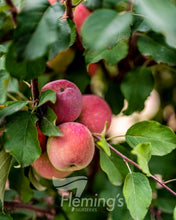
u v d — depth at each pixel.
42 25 0.62
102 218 0.86
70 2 0.68
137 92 0.83
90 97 0.79
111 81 0.89
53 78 0.83
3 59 0.71
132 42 0.85
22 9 0.62
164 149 0.74
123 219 0.80
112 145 0.77
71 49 0.81
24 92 0.85
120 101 0.89
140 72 0.84
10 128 0.68
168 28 0.56
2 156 0.71
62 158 0.71
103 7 0.76
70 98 0.73
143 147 0.68
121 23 0.60
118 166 0.76
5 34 0.70
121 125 1.00
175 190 0.85
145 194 0.70
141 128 0.75
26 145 0.68
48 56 0.65
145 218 0.80
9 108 0.69
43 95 0.69
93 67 0.85
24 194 0.83
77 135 0.71
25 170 0.80
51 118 0.69
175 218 0.71
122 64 0.87
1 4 0.67
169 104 1.01
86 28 0.59
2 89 0.70
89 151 0.72
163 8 0.57
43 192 0.96
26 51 0.60
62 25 0.65
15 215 0.91
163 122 1.01
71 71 0.83
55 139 0.71
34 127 0.68
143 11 0.58
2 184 0.73
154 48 0.79
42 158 0.75
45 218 0.93
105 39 0.58
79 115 0.77
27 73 0.66
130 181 0.71
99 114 0.78
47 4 0.64
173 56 0.79
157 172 0.86
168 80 1.00
